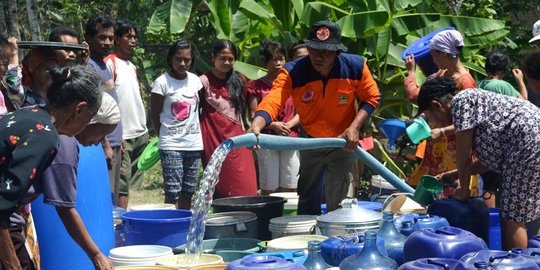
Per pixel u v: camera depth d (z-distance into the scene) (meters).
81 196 4.58
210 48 11.77
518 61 11.34
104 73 6.61
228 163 6.66
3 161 3.15
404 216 4.48
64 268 4.58
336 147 5.36
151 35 12.08
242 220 5.01
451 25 9.01
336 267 3.92
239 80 6.99
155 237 4.86
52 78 3.30
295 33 9.21
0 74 5.01
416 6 9.34
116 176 6.59
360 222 4.50
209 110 6.86
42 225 4.53
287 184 7.36
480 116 4.35
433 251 3.70
